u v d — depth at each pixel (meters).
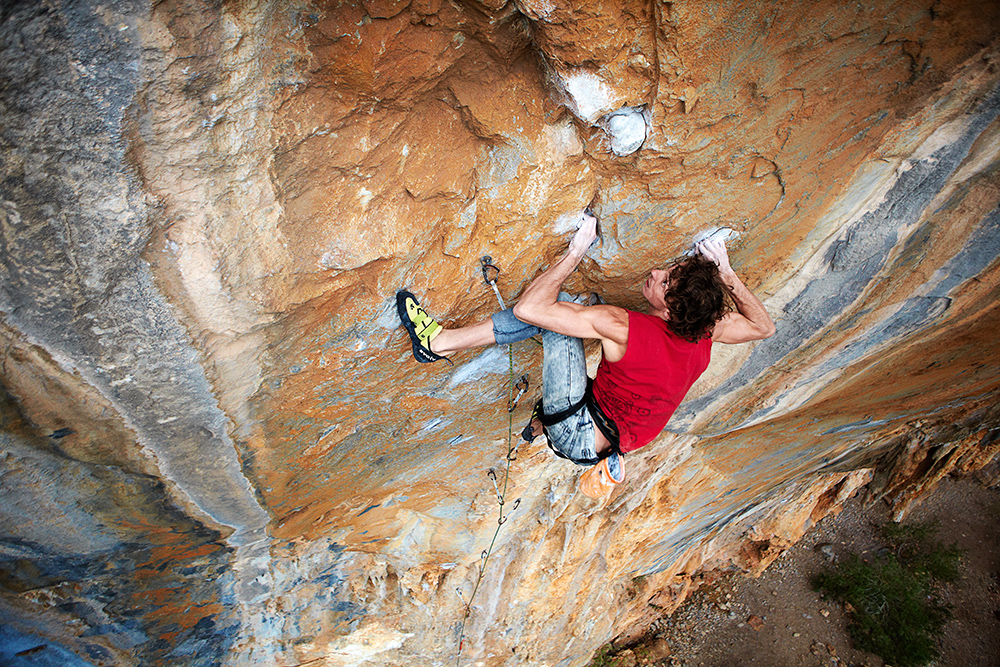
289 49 1.95
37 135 1.83
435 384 3.34
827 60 2.21
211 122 2.00
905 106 2.43
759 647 10.27
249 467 3.33
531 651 6.76
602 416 2.86
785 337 3.76
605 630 7.88
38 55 1.70
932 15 2.12
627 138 2.39
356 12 1.94
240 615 4.64
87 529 3.18
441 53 2.13
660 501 5.98
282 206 2.29
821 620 10.57
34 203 1.94
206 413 2.86
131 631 4.14
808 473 7.82
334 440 3.45
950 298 3.66
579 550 5.79
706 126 2.35
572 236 2.84
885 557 11.25
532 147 2.47
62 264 2.11
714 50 2.10
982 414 8.34
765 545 10.41
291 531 4.13
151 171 2.03
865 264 3.21
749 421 4.97
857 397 5.30
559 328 2.68
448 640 5.78
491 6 1.98
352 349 2.89
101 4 1.67
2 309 2.13
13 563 3.17
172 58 1.83
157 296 2.33
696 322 2.50
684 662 10.05
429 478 4.24
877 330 3.89
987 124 2.50
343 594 4.98
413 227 2.55
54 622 3.69
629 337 2.62
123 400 2.61
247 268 2.37
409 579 5.12
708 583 10.99
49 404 2.49
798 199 2.75
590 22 2.01
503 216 2.67
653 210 2.69
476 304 2.99
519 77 2.29
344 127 2.21
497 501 4.66
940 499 12.06
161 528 3.45
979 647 10.42
